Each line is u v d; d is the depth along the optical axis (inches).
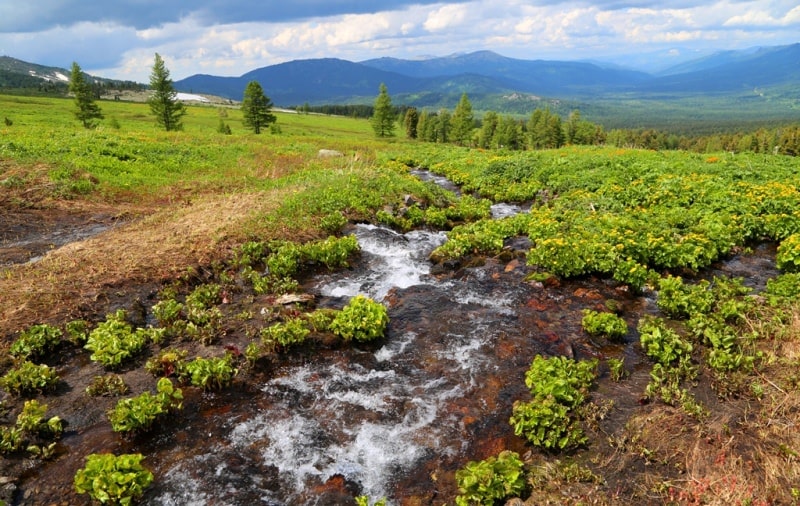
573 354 363.9
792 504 218.2
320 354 364.2
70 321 386.0
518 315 426.3
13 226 634.8
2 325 365.4
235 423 290.0
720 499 221.9
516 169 1095.0
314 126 4461.1
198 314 395.2
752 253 570.9
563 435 272.1
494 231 633.6
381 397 318.3
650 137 4776.1
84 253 511.5
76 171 859.4
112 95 7391.7
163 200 815.7
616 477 246.2
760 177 852.6
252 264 529.7
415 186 890.1
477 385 329.7
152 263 489.4
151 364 329.7
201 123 3892.7
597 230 585.3
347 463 264.4
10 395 303.4
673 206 705.6
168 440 274.4
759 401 294.2
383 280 516.4
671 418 284.5
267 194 781.3
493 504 231.1
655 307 442.0
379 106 3634.4
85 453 262.1
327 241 557.9
